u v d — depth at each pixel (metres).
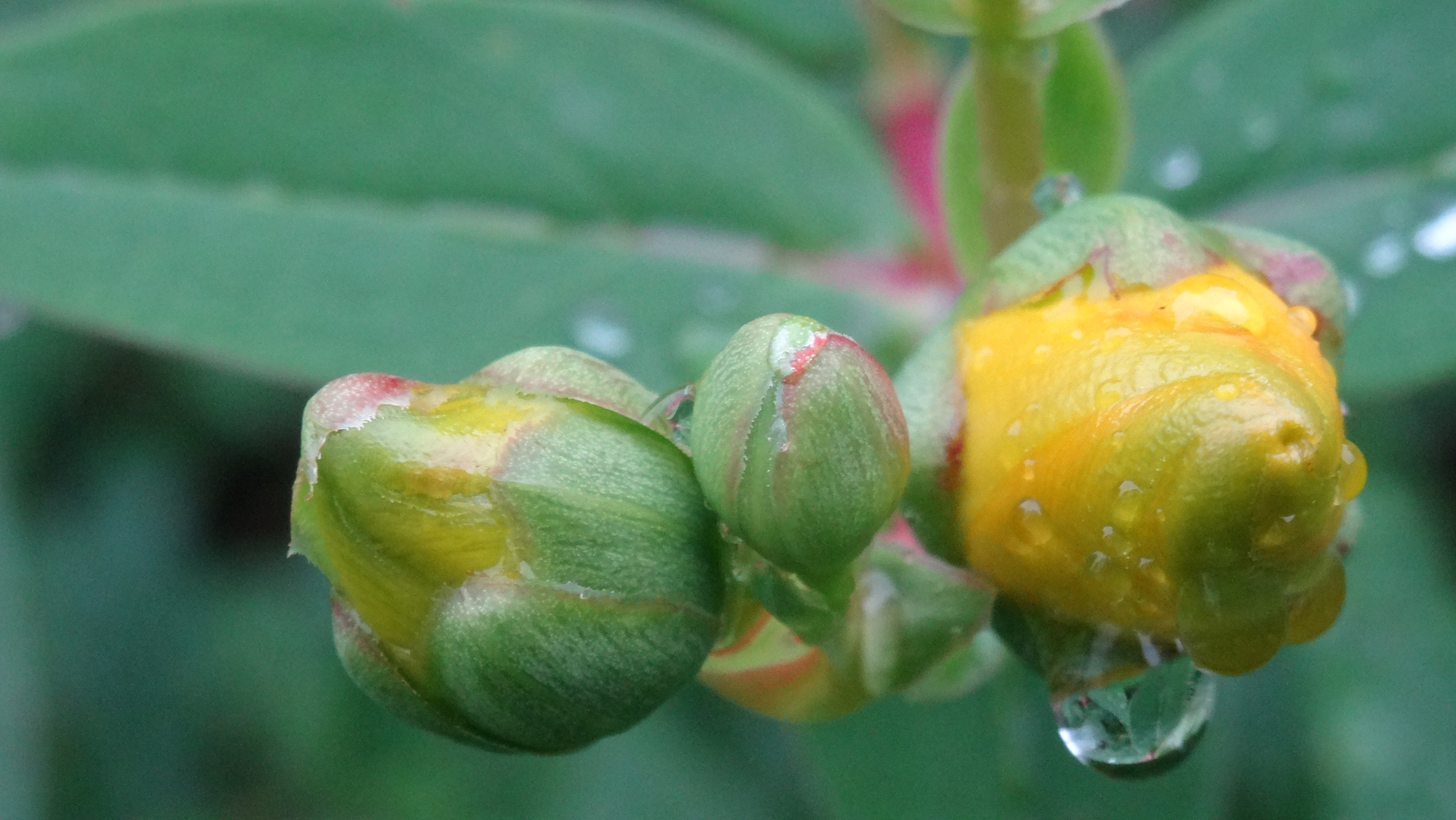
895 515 0.12
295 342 0.15
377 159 0.16
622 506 0.12
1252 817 0.19
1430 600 0.19
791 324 0.12
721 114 0.16
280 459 0.24
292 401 0.24
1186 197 0.16
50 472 0.24
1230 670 0.12
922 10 0.13
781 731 0.21
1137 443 0.11
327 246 0.15
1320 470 0.11
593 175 0.16
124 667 0.24
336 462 0.12
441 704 0.12
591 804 0.21
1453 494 0.20
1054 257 0.12
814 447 0.12
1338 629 0.19
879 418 0.12
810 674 0.12
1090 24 0.13
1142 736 0.12
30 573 0.23
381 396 0.12
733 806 0.21
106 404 0.24
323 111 0.16
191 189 0.15
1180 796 0.15
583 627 0.12
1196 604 0.12
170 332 0.15
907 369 0.12
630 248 0.16
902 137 0.17
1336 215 0.16
